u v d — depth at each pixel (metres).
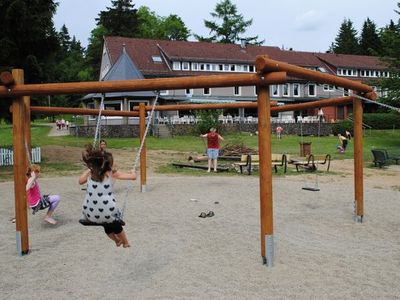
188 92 54.09
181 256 6.96
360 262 6.66
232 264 6.57
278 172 19.05
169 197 12.51
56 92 7.09
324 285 5.70
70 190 14.03
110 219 5.61
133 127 41.03
